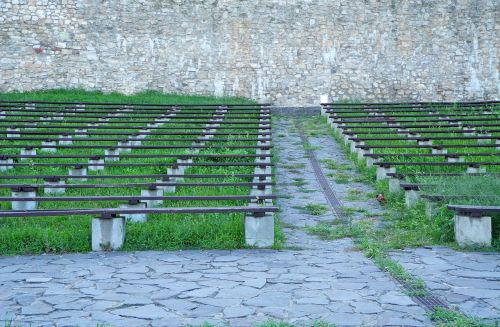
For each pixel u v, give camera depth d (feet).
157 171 38.17
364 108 68.64
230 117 59.57
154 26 76.18
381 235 26.94
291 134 58.29
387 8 77.00
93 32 75.25
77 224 26.96
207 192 32.37
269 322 14.88
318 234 27.35
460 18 77.15
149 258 22.74
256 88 77.15
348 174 41.32
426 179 32.68
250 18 76.84
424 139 46.34
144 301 17.03
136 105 66.44
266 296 17.44
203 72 76.89
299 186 37.99
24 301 17.12
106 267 21.26
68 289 18.37
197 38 76.64
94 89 75.41
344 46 77.30
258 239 24.66
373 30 77.15
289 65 77.25
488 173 34.99
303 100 77.36
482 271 20.27
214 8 76.48
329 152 49.19
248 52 77.00
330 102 77.36
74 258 22.89
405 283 18.83
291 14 77.00
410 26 77.20
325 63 77.46
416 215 29.12
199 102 71.82
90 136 49.49
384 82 77.66
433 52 77.46
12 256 23.40
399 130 53.47
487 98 77.61
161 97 73.82
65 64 75.00
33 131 50.67
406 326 14.75
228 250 24.20
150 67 76.33
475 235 24.17
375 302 16.78
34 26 74.18
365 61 77.51
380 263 21.36
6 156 38.78
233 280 19.30
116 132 50.11
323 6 77.05
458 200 27.12
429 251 23.73
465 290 17.94
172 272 20.43
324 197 35.04
